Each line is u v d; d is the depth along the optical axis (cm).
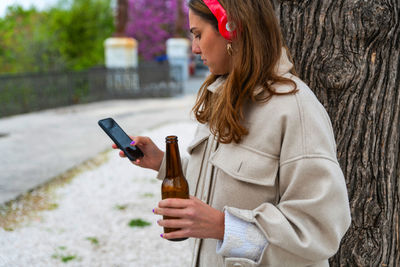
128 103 1180
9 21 1412
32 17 1441
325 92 143
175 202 92
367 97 139
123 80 1273
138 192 438
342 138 144
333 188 91
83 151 602
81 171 507
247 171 99
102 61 1508
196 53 110
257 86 100
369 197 146
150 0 2248
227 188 104
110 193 434
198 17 104
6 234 329
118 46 1341
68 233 339
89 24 1431
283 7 147
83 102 1170
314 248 90
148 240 332
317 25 140
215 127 110
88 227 352
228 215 94
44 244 317
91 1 1508
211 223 93
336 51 139
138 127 779
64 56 1314
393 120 143
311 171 92
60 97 1105
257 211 95
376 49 136
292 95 97
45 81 1059
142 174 500
